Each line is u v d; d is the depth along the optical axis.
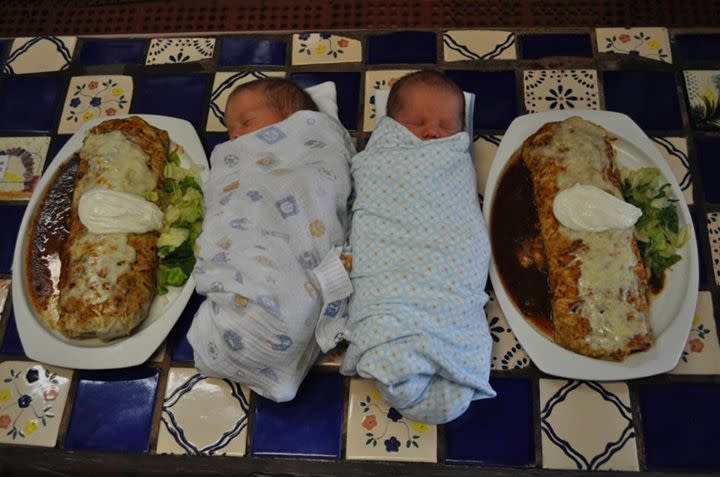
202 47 1.67
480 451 1.26
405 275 1.16
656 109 1.52
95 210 1.29
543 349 1.26
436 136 1.32
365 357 1.13
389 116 1.37
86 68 1.68
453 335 1.14
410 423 1.29
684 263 1.31
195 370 1.36
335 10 1.69
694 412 1.27
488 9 1.65
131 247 1.28
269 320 1.16
